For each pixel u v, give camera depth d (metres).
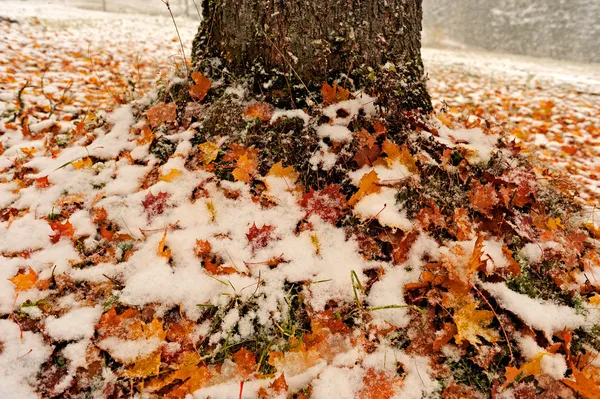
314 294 0.84
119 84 2.37
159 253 0.88
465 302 0.81
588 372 0.76
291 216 0.95
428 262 0.88
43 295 0.83
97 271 0.87
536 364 0.74
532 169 1.11
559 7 10.71
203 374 0.75
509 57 9.73
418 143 1.04
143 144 1.14
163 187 1.01
